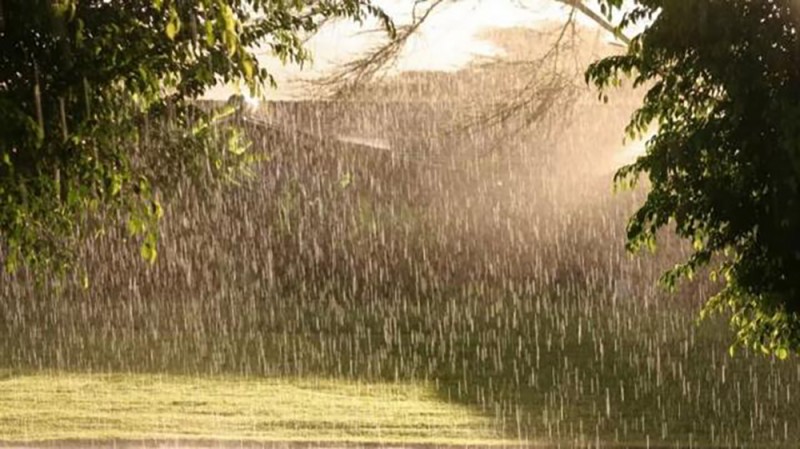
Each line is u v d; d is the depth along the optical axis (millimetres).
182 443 25359
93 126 12109
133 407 31094
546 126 58594
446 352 44531
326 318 55406
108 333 49469
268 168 62406
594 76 15797
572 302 61812
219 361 41344
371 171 64062
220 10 11359
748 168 14992
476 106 59375
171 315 55594
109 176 12367
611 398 33906
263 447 25000
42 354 43094
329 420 29234
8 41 11758
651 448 25859
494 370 39812
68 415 29625
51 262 14219
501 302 62094
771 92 14445
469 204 64312
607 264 63281
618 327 52219
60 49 11812
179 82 13586
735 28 14250
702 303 58094
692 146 14836
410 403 32500
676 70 15016
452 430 28000
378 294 63562
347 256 63531
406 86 60219
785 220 14703
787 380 37188
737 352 43781
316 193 63281
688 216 15703
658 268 60688
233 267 61844
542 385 36531
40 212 12766
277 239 62562
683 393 34781
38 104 11453
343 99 56062
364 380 37094
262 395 33531
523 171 63312
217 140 15836
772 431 28547
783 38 14398
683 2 14211
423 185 64375
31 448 24703
